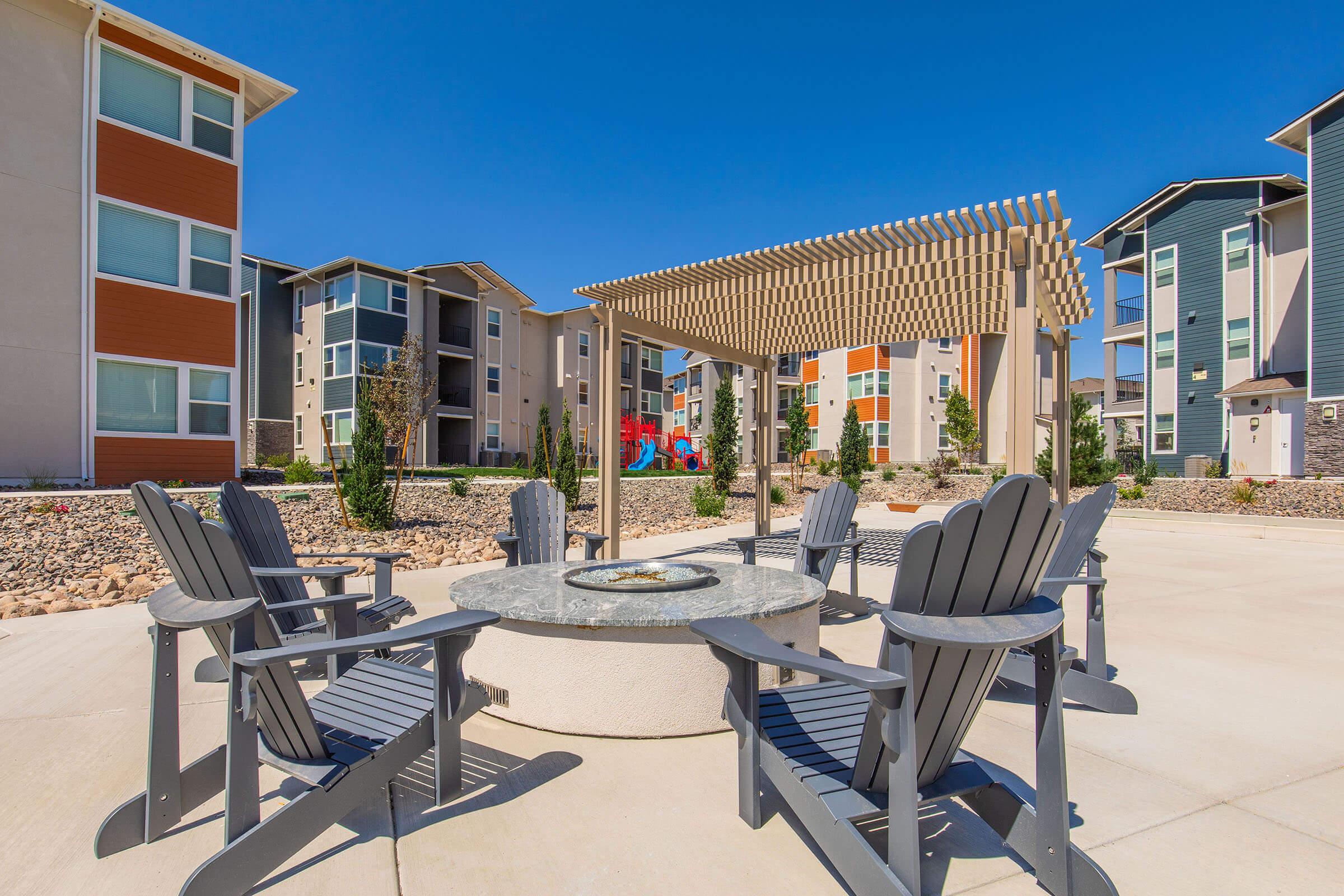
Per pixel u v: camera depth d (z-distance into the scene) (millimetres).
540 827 2045
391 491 9031
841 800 1716
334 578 3188
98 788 2252
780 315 7551
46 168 11109
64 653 3777
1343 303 15820
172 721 2004
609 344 6957
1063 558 3369
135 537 7371
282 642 1893
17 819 2057
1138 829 2008
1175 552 8031
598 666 2725
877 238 5383
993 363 30078
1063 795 1679
